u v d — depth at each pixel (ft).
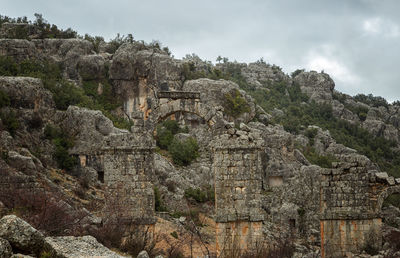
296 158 319.88
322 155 365.61
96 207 174.91
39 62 300.20
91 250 77.77
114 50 378.12
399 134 456.86
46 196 139.54
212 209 225.56
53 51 326.44
